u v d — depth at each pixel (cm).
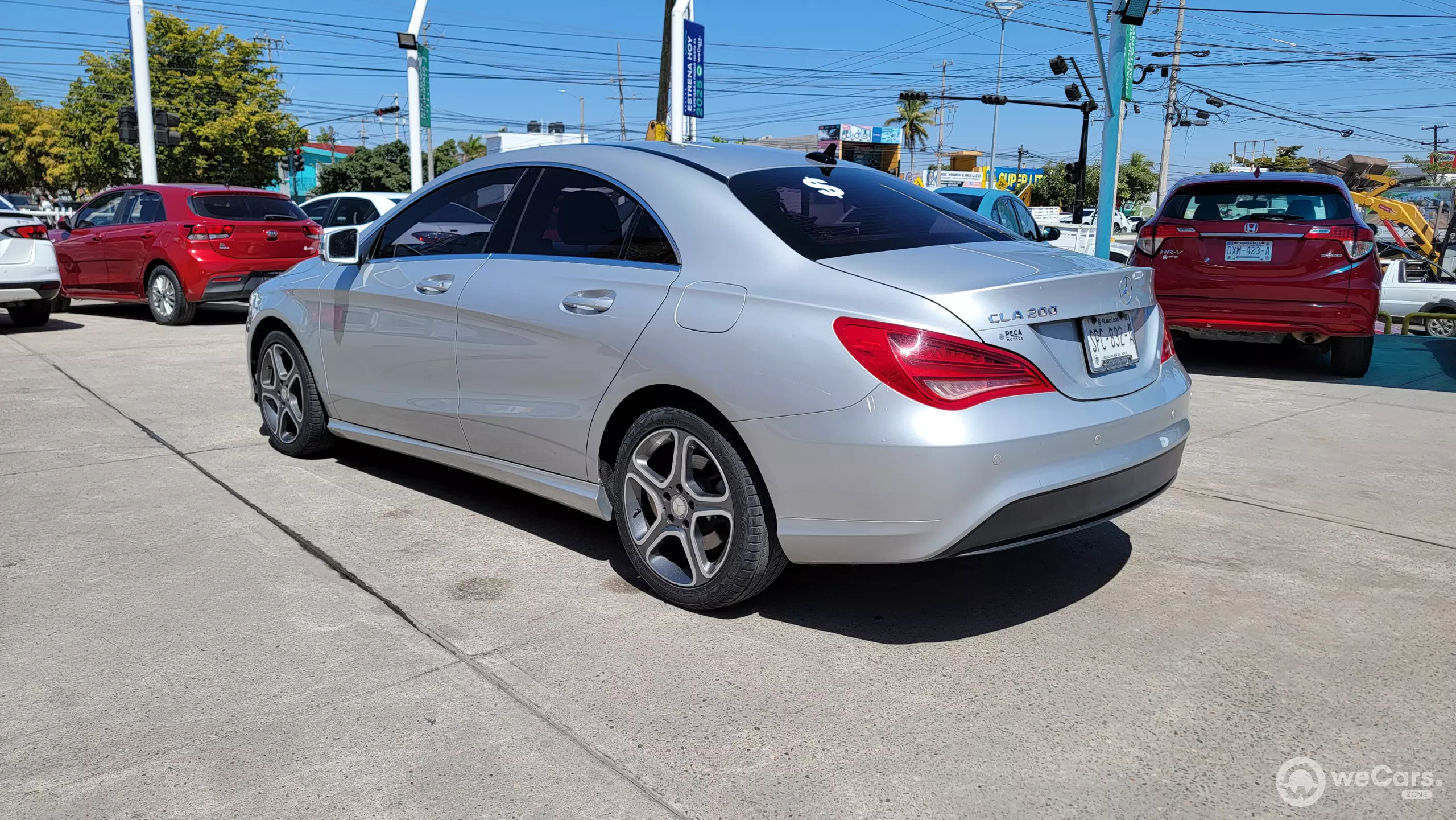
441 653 298
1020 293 286
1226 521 425
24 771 238
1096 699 274
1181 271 753
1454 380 772
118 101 3369
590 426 345
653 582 336
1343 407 664
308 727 257
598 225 358
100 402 648
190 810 223
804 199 339
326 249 447
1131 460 306
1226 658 298
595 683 281
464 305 387
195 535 397
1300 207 733
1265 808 225
